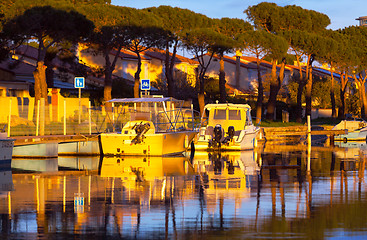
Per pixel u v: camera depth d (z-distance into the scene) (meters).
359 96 177.38
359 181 38.59
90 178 40.09
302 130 115.25
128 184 36.78
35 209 27.58
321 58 144.50
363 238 21.61
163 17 106.50
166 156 60.03
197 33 104.75
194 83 140.75
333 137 99.81
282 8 131.75
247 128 72.38
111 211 27.00
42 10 70.12
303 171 45.38
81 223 24.36
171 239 21.58
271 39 113.69
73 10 75.38
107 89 91.94
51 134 60.81
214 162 53.38
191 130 70.19
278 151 70.19
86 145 60.97
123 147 58.94
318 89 174.25
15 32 71.00
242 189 34.50
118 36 89.81
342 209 27.48
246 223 24.28
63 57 95.94
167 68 108.56
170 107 71.06
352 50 145.38
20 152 57.53
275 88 126.19
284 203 29.20
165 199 30.56
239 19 120.06
